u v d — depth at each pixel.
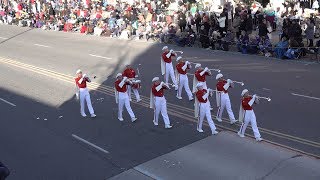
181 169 12.70
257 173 12.06
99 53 30.67
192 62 25.39
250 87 19.75
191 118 16.67
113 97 20.17
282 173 11.91
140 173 12.73
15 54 32.66
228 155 13.27
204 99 14.85
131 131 15.93
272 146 13.55
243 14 28.28
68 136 15.89
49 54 31.67
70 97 20.59
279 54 25.17
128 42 34.12
